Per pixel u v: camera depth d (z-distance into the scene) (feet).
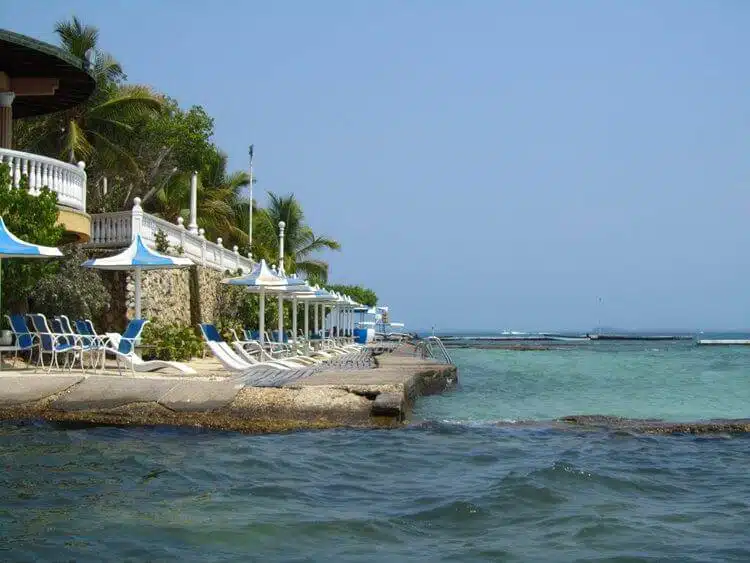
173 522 22.13
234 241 143.74
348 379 47.11
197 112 117.39
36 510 23.30
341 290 221.66
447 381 70.03
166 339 68.69
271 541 20.54
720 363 128.26
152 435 36.96
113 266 56.39
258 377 50.31
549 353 174.09
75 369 54.39
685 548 20.35
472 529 22.11
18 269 55.88
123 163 107.96
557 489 26.81
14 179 57.06
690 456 33.94
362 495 25.98
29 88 68.69
